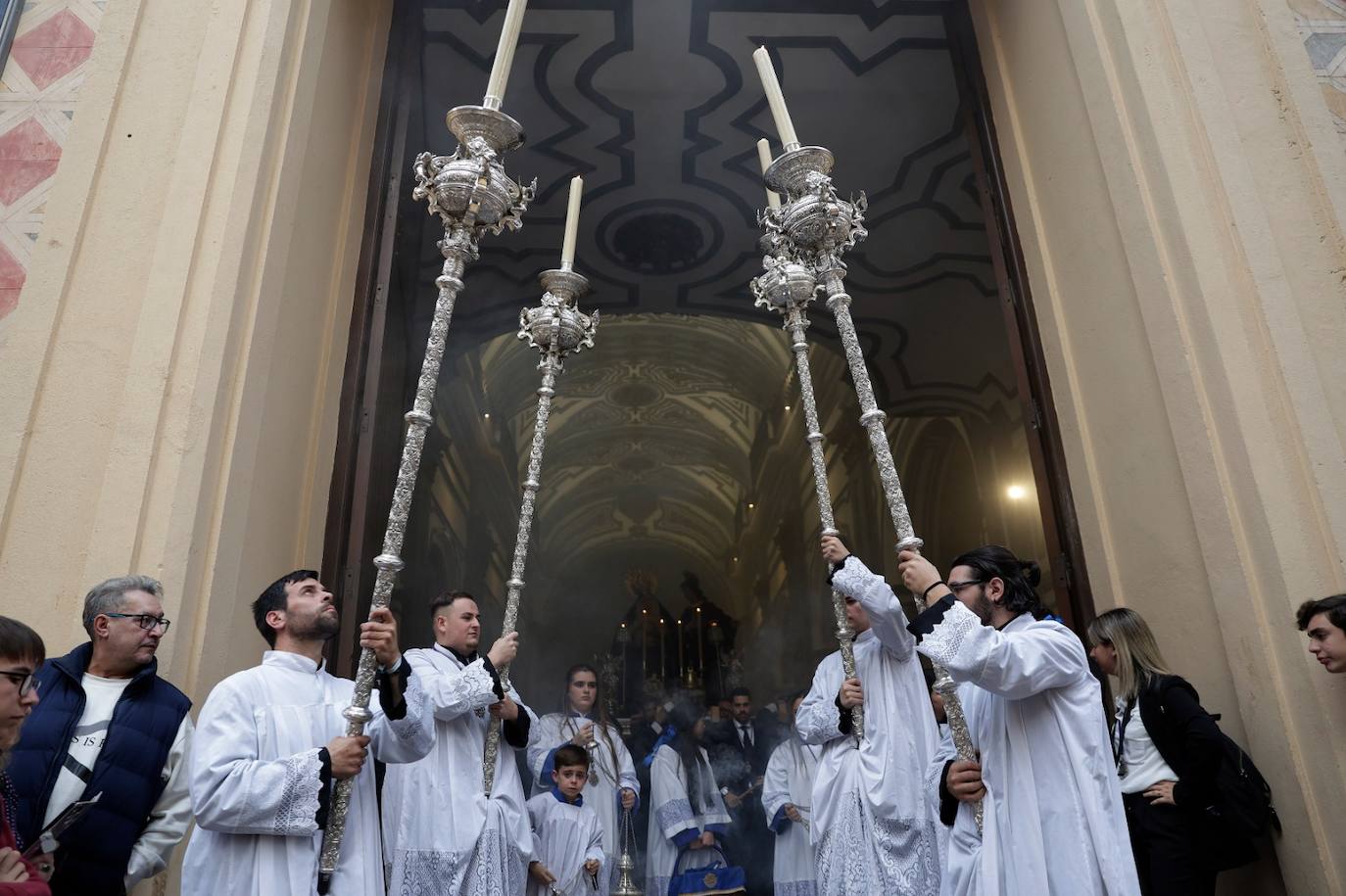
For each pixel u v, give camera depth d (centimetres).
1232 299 396
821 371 1473
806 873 538
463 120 309
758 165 859
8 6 469
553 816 461
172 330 397
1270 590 353
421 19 662
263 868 258
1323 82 439
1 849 213
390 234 570
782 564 1984
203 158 432
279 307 442
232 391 402
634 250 974
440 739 366
